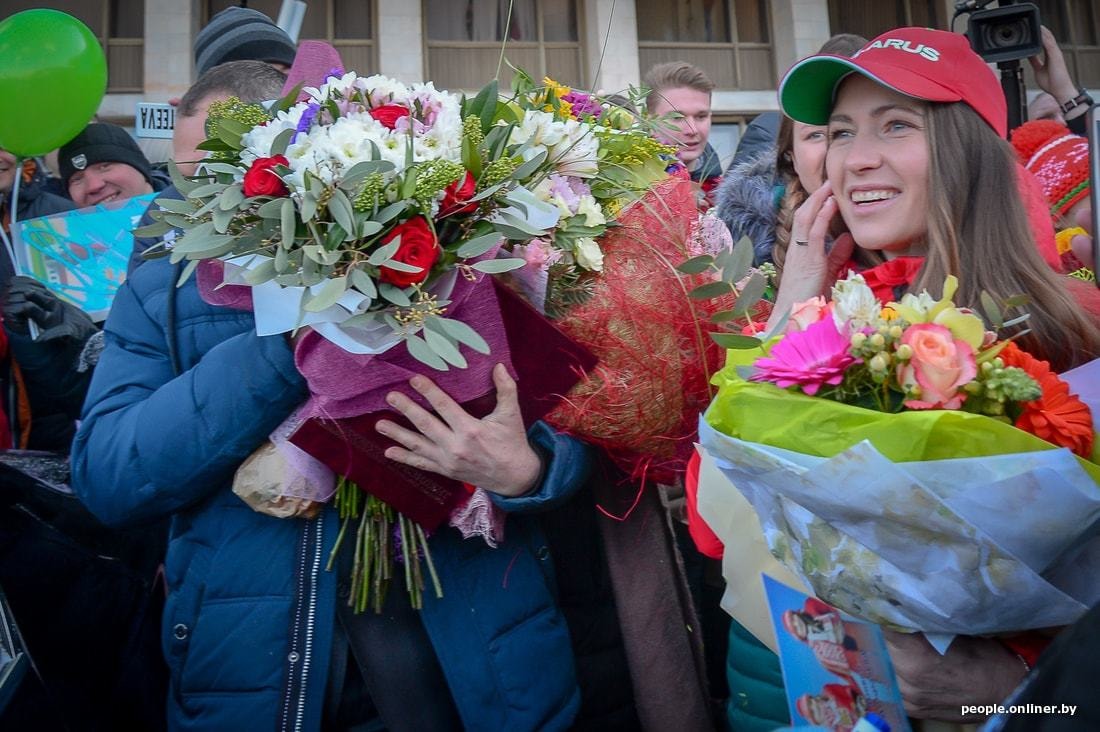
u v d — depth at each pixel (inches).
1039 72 124.6
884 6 403.2
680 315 58.2
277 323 50.3
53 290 90.4
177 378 56.1
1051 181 88.4
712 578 79.9
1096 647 27.4
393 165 47.7
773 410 43.6
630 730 65.3
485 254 52.1
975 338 41.5
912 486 38.3
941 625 41.7
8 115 89.5
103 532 71.4
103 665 69.4
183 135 70.1
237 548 56.5
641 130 66.4
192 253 48.0
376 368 51.5
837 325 42.8
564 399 56.5
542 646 59.1
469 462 53.2
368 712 57.4
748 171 85.7
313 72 62.0
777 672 56.8
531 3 388.5
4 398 84.4
